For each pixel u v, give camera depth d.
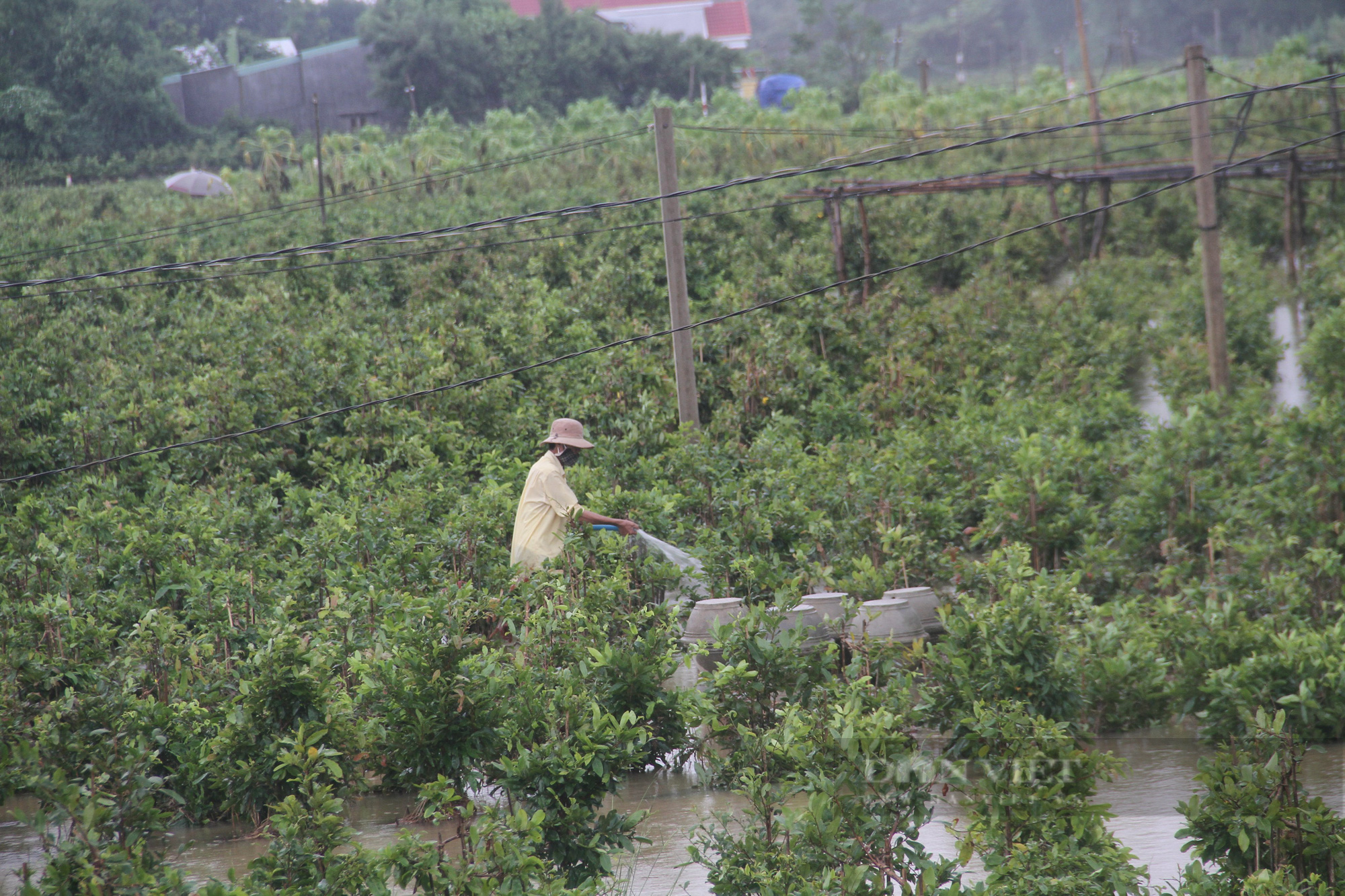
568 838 18.70
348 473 42.12
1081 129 170.62
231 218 116.00
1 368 59.12
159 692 24.66
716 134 151.50
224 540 34.41
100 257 97.88
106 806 17.11
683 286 46.06
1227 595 29.47
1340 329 52.94
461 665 21.19
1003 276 81.56
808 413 51.09
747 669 22.84
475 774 21.03
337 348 57.56
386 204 124.88
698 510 37.25
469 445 47.28
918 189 81.50
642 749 22.02
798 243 77.19
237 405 48.19
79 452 47.22
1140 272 91.88
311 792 18.33
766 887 16.14
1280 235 110.06
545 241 84.12
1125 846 19.70
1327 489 35.72
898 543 31.25
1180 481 36.62
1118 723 26.28
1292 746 17.50
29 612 27.27
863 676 24.00
